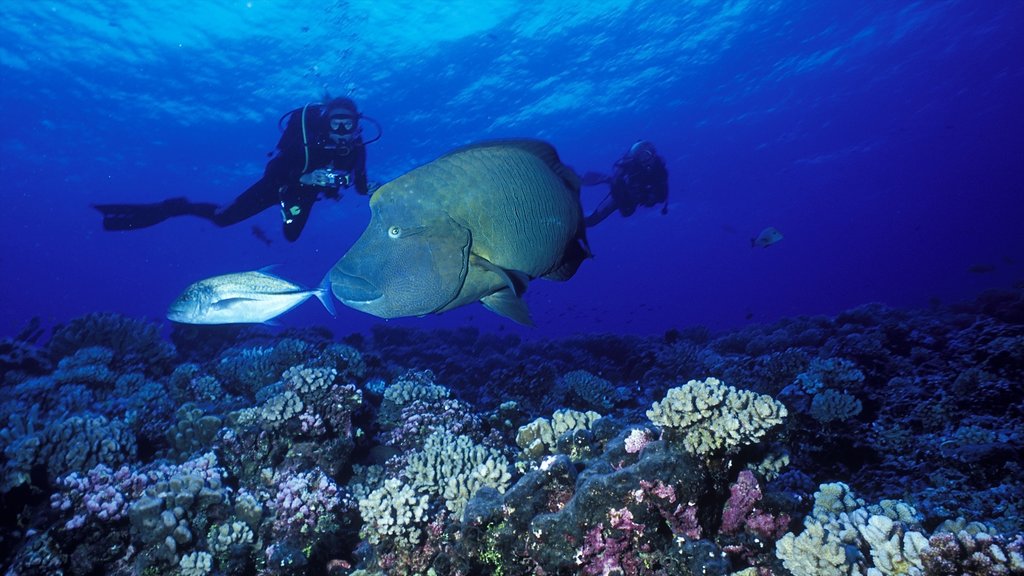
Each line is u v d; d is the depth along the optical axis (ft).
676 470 9.20
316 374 16.99
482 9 83.41
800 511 10.36
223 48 84.58
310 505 13.12
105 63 86.69
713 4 89.30
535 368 27.91
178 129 109.40
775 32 99.30
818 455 17.20
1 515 13.00
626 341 41.81
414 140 119.75
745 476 10.10
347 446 16.19
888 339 30.60
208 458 14.92
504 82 103.19
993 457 14.28
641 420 22.98
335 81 96.22
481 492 11.02
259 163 127.85
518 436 14.76
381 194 7.52
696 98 118.21
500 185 8.00
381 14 81.30
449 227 7.50
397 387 19.62
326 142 27.61
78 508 12.43
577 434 12.57
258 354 25.40
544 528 9.46
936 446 16.14
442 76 98.58
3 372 27.68
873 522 9.18
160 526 12.13
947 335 30.32
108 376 24.90
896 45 110.01
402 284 7.37
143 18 76.89
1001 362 21.42
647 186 50.80
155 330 30.89
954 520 10.36
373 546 11.56
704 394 9.53
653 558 9.23
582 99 113.09
